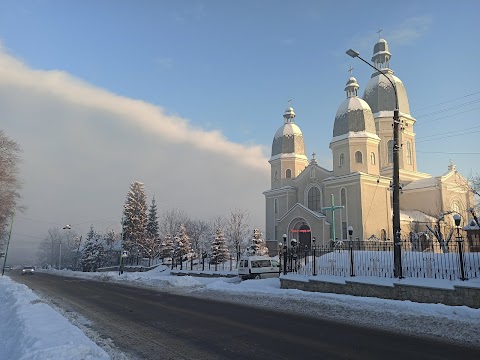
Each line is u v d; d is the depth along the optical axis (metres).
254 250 49.16
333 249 22.25
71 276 49.59
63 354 6.60
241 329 10.29
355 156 48.47
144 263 66.50
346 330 9.98
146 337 9.52
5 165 42.53
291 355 7.58
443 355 7.50
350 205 46.97
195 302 16.88
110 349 8.35
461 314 10.54
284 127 59.94
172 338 9.35
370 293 15.22
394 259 15.57
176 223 78.38
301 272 20.88
